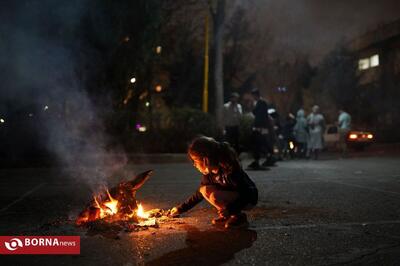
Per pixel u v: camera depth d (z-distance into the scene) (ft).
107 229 14.46
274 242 12.96
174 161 47.96
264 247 12.45
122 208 15.29
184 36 94.12
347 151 71.15
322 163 45.09
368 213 17.30
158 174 35.04
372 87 102.06
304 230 14.44
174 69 100.78
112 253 11.98
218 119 64.75
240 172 14.79
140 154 47.60
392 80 101.19
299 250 12.18
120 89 52.44
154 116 52.70
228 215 14.90
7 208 19.56
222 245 12.67
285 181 28.60
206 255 11.73
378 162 45.34
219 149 14.39
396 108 96.73
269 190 24.21
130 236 13.65
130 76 52.13
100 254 11.90
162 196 23.03
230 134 42.80
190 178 32.04
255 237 13.53
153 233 14.02
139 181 15.64
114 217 15.31
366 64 113.50
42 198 22.59
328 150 73.97
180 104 101.19
